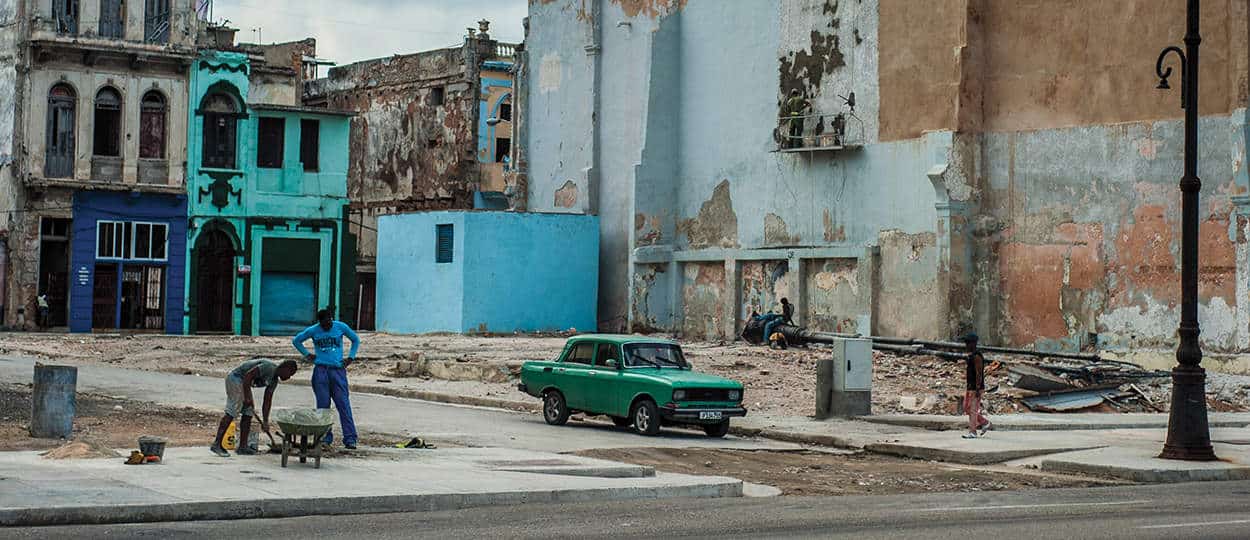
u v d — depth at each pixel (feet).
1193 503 52.75
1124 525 44.47
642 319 172.55
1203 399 69.62
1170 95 126.11
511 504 49.70
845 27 151.23
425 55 232.73
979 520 45.96
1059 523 45.03
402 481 51.96
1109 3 130.00
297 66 210.18
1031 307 134.72
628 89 177.88
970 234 138.00
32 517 41.73
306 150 181.16
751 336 146.00
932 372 110.42
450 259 174.60
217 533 40.70
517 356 127.95
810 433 81.71
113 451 56.95
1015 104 136.36
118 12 172.35
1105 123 130.21
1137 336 127.75
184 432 70.64
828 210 153.17
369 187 241.96
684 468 65.26
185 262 174.29
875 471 66.54
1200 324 123.34
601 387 81.87
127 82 172.24
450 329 173.27
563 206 188.75
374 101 241.76
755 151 162.91
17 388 91.40
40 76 168.25
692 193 172.14
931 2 141.18
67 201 168.76
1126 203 128.67
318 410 55.77
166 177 173.88
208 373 116.26
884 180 146.30
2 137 170.19
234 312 175.94
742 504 51.11
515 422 84.89
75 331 168.55
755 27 162.91
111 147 172.55
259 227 177.58
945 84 139.33
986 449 73.05
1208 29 123.44
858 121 149.48
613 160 181.16
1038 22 134.82
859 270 147.43
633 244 172.24
